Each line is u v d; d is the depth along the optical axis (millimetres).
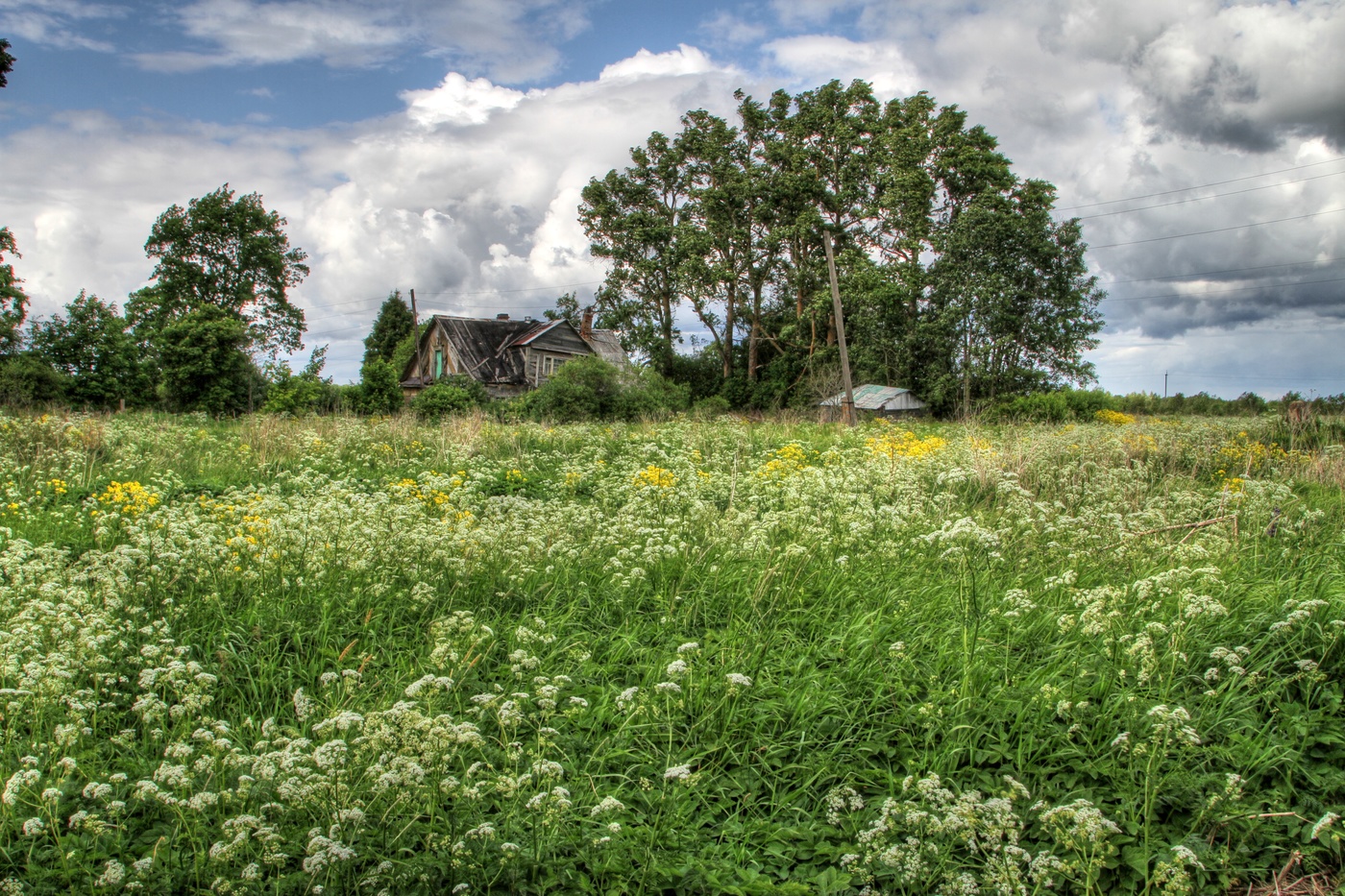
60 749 3592
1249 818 3197
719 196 44094
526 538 6527
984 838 3094
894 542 6469
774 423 22312
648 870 2994
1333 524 6816
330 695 4191
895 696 4152
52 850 3057
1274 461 11352
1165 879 2795
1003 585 5496
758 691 4238
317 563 5777
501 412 26500
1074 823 3004
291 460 12562
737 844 3268
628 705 3957
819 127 43812
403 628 5148
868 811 3332
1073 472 9859
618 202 47875
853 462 11516
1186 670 4137
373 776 3166
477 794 3119
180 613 5023
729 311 47562
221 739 3250
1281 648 4141
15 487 8961
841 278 41781
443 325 43875
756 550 6148
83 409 22922
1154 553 6113
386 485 10516
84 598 4750
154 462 11383
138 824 3287
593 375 26547
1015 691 4035
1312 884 3014
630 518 7277
